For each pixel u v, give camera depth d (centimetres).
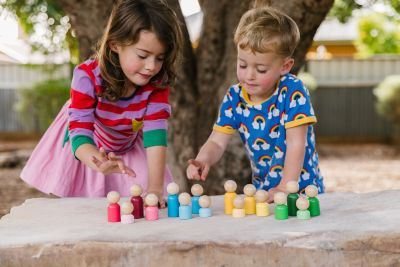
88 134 287
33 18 798
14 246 214
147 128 301
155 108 301
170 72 290
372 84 1574
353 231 220
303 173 320
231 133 324
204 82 473
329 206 268
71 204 286
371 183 850
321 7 407
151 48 266
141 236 221
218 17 462
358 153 1312
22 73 1720
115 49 279
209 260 212
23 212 268
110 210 248
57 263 214
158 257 212
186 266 212
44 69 1141
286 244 213
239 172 457
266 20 279
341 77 1697
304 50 432
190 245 212
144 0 270
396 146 1440
